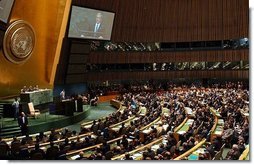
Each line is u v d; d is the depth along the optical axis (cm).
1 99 2192
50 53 2555
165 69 3719
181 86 3622
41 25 2462
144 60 3719
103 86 3603
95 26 2761
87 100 3006
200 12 3600
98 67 3597
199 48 3631
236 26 3444
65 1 2505
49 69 2572
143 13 3684
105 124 1678
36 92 2141
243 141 1166
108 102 3378
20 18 2280
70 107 2120
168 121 1725
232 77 3500
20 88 2356
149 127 1603
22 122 1702
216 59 3566
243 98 2478
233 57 3494
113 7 3600
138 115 1994
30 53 2397
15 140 1280
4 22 1952
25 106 1964
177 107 2222
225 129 1449
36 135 1611
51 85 2600
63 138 1434
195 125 1541
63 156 1046
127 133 1416
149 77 3722
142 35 3703
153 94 3183
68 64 2962
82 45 3086
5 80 2231
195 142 1229
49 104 2223
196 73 3650
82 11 2617
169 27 3684
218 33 3531
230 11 3472
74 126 2045
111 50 3638
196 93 2944
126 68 3703
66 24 2561
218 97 2555
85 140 1305
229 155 1016
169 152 1025
